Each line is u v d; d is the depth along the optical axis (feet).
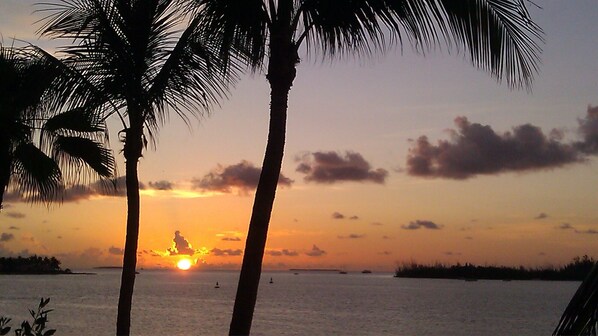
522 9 18.63
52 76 29.71
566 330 11.73
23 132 34.35
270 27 21.49
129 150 31.19
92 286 520.83
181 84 29.37
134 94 29.91
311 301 356.59
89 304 261.44
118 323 30.71
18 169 36.83
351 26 20.98
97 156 36.35
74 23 29.86
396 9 19.72
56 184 37.52
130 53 29.84
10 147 35.42
